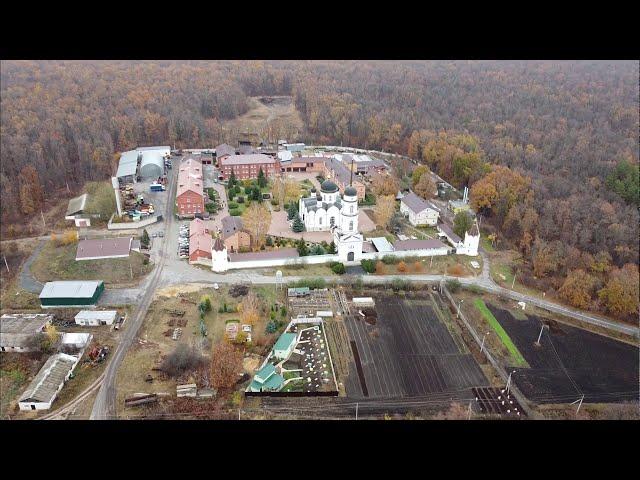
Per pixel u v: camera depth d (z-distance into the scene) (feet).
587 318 383.24
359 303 386.52
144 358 316.19
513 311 387.96
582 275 397.19
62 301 362.53
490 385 310.86
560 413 290.76
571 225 479.41
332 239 486.79
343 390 301.22
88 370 305.94
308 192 601.62
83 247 430.20
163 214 525.34
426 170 628.28
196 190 522.88
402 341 347.77
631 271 404.98
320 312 369.91
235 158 645.92
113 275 404.98
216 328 346.74
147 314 359.05
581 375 323.98
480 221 547.08
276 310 371.15
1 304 368.68
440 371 320.70
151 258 436.76
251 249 458.50
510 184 545.03
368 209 564.71
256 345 333.62
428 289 410.72
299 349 335.26
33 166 564.30
